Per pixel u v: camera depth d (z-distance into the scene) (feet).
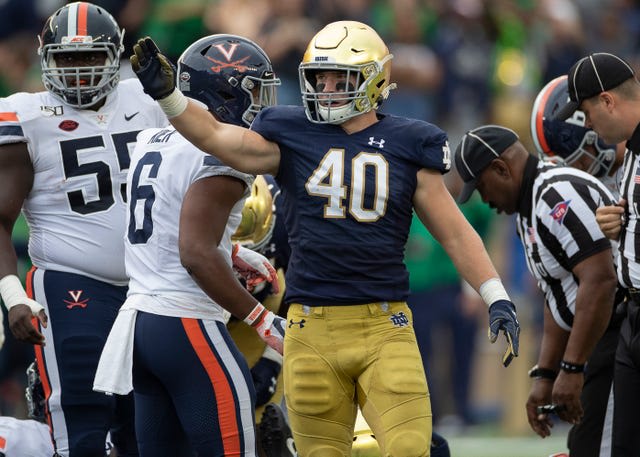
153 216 52.49
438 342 110.32
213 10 113.80
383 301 49.96
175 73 57.82
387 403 49.37
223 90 53.88
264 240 61.67
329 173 49.67
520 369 113.39
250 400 52.39
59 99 59.82
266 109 50.96
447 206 50.52
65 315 58.44
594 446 61.57
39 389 61.67
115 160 59.88
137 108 61.16
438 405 110.63
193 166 51.93
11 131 58.39
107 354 52.06
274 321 51.78
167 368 51.57
